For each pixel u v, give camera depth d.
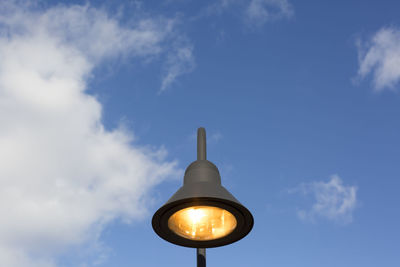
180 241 5.60
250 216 5.32
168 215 5.32
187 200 5.23
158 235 5.56
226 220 5.54
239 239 5.59
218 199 5.21
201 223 5.55
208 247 5.69
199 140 6.61
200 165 5.74
